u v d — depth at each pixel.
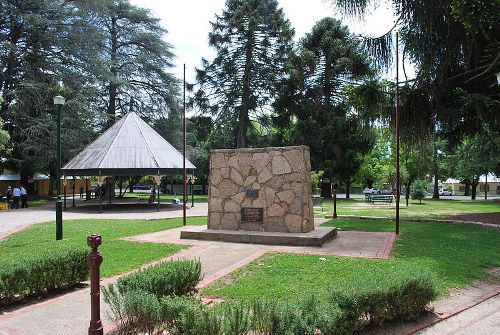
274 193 10.37
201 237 10.43
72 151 33.34
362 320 4.49
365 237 10.55
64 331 4.70
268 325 3.82
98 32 37.16
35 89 31.55
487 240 10.26
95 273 4.25
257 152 10.66
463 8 10.57
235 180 10.84
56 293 6.26
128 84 39.59
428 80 14.62
